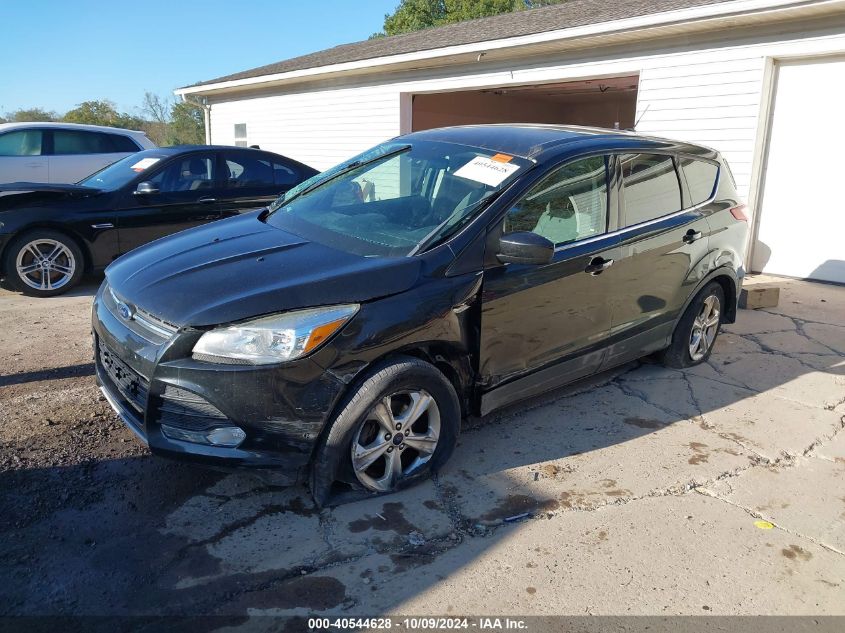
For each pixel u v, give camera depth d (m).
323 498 3.20
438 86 11.89
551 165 3.88
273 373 2.91
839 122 7.69
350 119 13.80
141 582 2.74
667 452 3.97
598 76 9.73
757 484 3.66
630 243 4.29
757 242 8.56
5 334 5.73
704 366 5.38
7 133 10.41
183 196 7.69
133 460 3.64
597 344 4.27
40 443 3.76
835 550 3.11
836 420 4.48
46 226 6.96
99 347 3.65
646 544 3.11
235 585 2.74
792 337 6.13
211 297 3.06
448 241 3.49
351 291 3.12
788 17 7.52
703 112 8.56
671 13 7.92
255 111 16.47
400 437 3.36
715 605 2.73
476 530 3.16
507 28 11.34
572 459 3.85
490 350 3.63
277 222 4.15
